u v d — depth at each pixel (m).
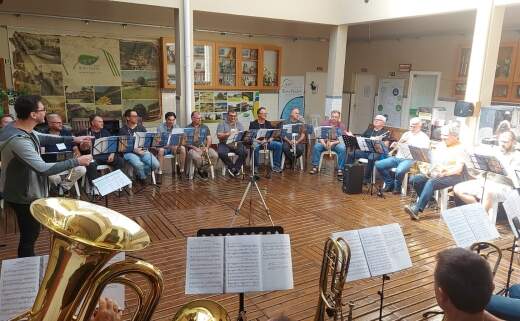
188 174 6.59
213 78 8.70
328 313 2.09
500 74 7.85
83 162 2.83
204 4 6.37
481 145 5.21
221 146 6.69
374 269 2.37
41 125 5.34
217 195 5.63
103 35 7.55
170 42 8.10
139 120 6.46
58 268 1.37
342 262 2.00
